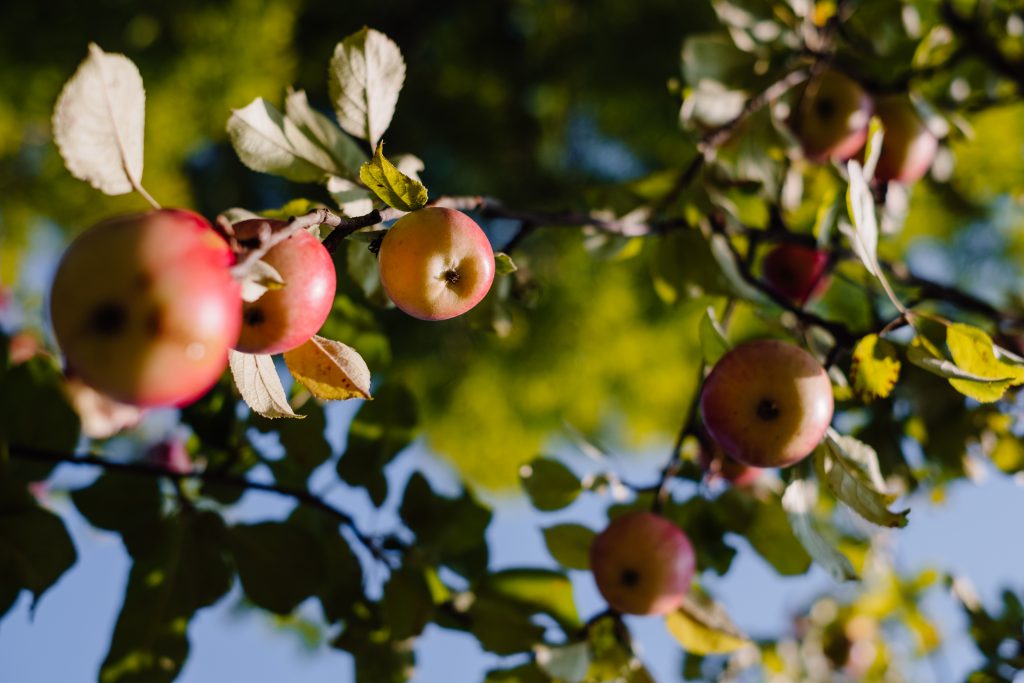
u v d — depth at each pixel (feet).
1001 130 6.44
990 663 4.02
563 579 3.80
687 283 4.07
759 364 3.46
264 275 2.87
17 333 4.14
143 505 3.66
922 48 4.23
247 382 3.02
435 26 15.98
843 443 3.44
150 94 11.76
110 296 2.72
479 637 3.75
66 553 3.46
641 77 13.96
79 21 12.28
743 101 4.23
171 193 11.96
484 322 3.92
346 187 3.29
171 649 3.59
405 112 14.99
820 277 4.10
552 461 3.84
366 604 3.77
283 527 3.71
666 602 3.71
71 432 3.61
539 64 15.49
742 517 3.92
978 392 3.37
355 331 3.79
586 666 3.68
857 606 5.65
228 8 12.25
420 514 3.80
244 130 3.27
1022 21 4.61
